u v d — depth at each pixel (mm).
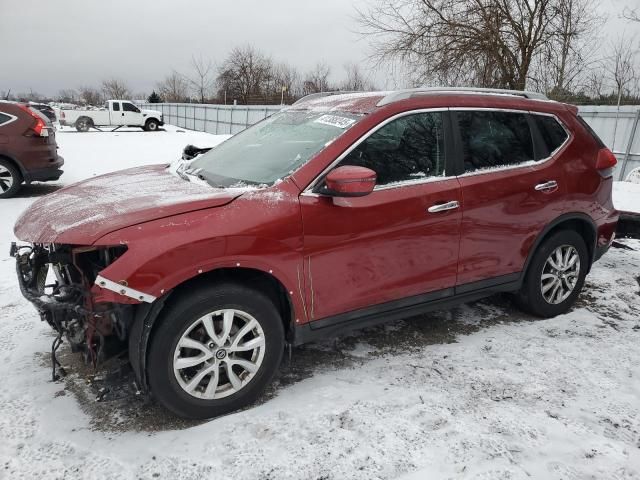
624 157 15336
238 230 2598
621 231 5727
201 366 2701
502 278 3697
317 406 2838
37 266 2979
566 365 3330
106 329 2598
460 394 2980
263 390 2883
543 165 3756
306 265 2842
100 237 2422
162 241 2455
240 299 2676
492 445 2537
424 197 3174
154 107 56000
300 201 2807
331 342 3623
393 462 2422
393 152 3156
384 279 3139
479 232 3443
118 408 2830
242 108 35844
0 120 8344
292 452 2482
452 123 3408
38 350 3422
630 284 4844
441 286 3408
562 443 2566
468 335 3758
